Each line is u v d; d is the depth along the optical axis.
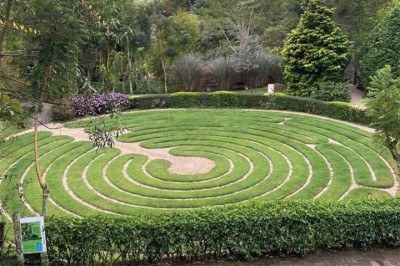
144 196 17.78
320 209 12.01
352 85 35.38
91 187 18.61
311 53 31.39
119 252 11.41
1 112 10.09
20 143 23.77
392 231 12.19
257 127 26.22
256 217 11.58
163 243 11.39
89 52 29.33
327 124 26.27
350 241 12.22
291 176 19.17
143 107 32.31
